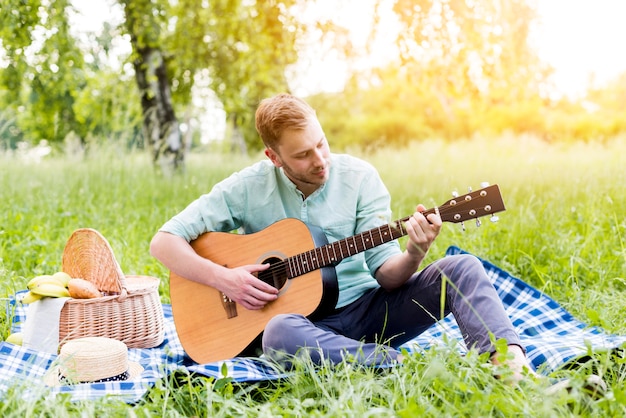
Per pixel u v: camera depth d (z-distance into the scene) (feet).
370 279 11.08
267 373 9.70
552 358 9.59
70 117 45.88
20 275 16.62
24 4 29.35
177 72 37.93
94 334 12.07
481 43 29.94
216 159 40.65
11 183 27.37
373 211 11.18
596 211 18.07
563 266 15.24
